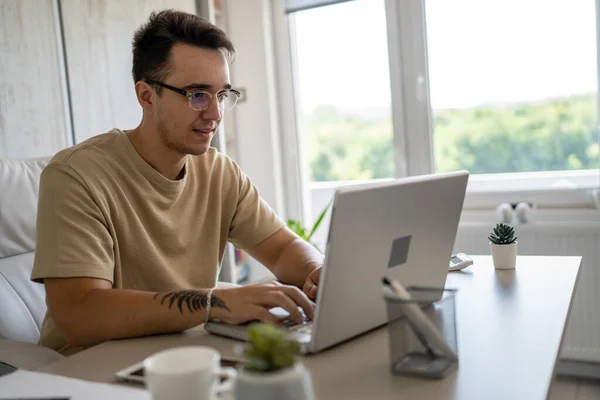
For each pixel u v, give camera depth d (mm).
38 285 1553
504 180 2775
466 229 2576
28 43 2033
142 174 1392
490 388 758
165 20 1341
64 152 1325
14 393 763
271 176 3141
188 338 1030
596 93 2578
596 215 2492
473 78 2770
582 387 2459
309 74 3115
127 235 1355
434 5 2789
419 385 776
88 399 741
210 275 1527
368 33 2938
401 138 2902
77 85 2213
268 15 3092
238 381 579
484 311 1084
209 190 1547
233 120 3191
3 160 1573
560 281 1275
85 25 2244
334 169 3131
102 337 1063
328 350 921
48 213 1220
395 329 815
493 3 2695
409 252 973
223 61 1348
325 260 845
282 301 1022
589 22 2551
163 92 1326
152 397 625
